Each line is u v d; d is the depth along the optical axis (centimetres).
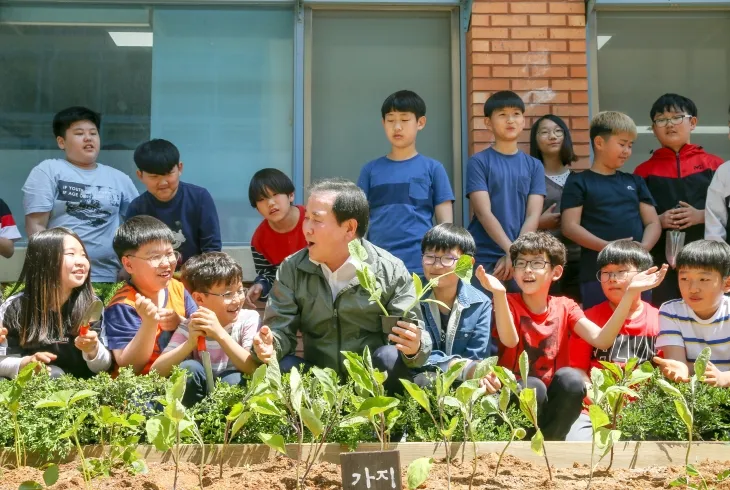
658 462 335
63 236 416
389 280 396
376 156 690
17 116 668
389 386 372
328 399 307
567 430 389
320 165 687
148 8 682
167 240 434
